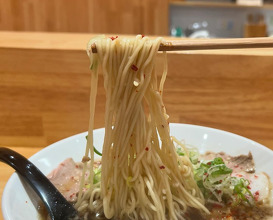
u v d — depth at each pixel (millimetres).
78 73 252
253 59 240
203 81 249
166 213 178
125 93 160
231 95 251
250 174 202
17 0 620
